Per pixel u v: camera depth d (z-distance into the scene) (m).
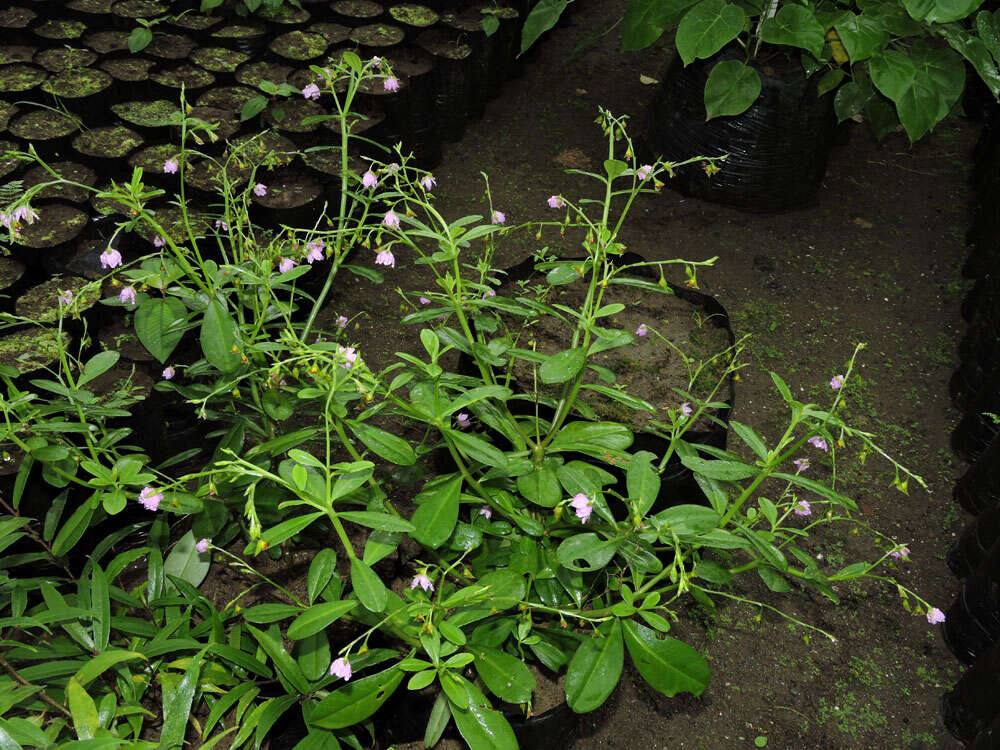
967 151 1.73
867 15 1.37
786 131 1.46
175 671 0.83
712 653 1.00
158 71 1.52
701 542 0.75
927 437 1.22
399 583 0.94
